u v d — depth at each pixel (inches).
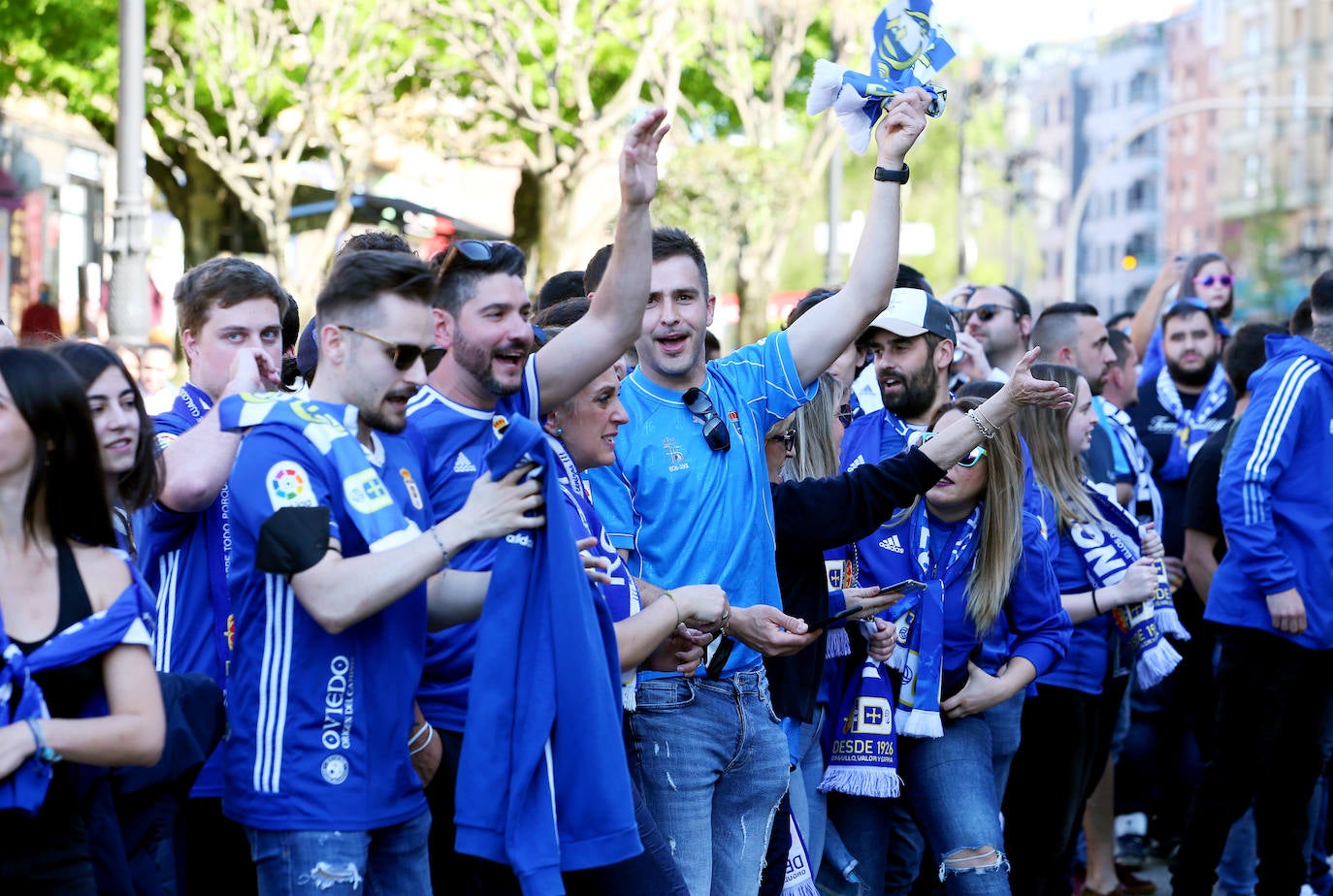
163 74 637.9
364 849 114.7
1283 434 207.2
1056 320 251.9
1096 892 237.6
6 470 105.0
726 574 144.7
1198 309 282.4
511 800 114.8
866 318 151.6
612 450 138.9
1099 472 231.5
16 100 789.2
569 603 116.6
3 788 102.3
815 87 150.6
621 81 675.4
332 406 116.5
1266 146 2989.7
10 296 836.0
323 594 109.4
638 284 129.3
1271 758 209.2
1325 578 208.2
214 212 720.3
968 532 172.7
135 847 120.8
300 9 579.2
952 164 1913.1
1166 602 213.3
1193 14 3208.7
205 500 132.3
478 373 129.1
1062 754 194.5
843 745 169.8
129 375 128.3
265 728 114.1
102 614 107.1
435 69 634.8
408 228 686.5
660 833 133.6
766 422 152.3
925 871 206.5
